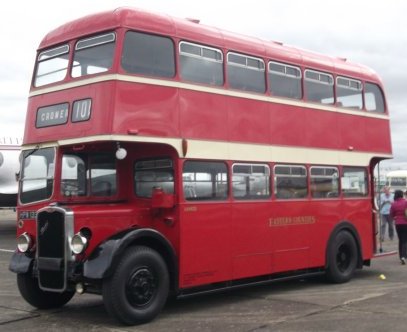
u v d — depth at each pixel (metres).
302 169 10.79
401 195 14.13
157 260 8.12
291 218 10.45
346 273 11.52
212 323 7.93
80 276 7.79
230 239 9.29
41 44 9.40
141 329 7.64
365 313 8.43
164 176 8.78
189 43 8.96
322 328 7.54
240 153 9.57
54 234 7.99
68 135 8.41
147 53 8.36
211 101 9.16
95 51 8.36
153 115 8.29
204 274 8.84
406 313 8.41
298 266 10.52
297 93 10.87
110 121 7.83
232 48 9.66
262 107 10.06
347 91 12.05
